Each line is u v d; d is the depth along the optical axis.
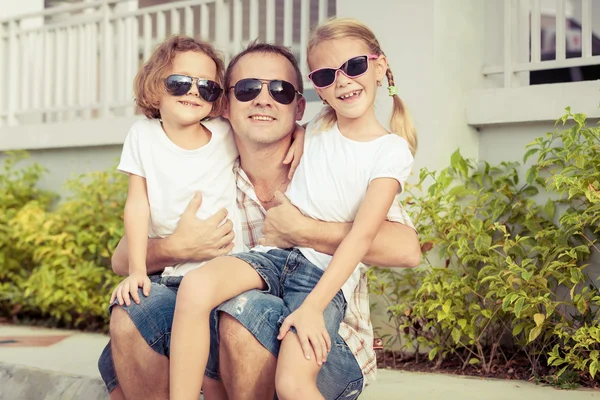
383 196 2.64
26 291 6.27
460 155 4.81
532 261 4.38
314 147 2.88
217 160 3.01
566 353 4.12
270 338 2.51
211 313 2.62
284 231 2.78
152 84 2.92
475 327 4.41
